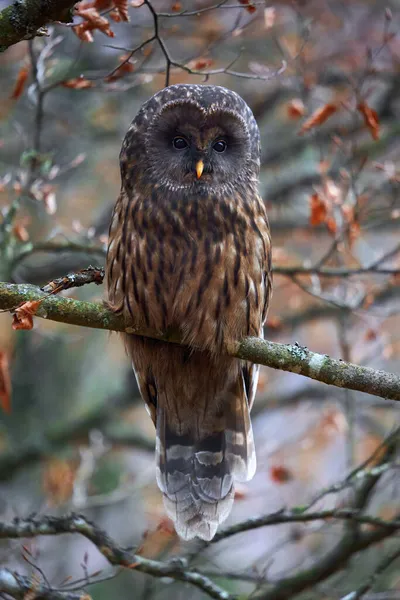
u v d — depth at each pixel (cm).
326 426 1384
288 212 1788
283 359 796
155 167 888
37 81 1055
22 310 738
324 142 1516
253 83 1606
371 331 1290
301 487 1536
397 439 986
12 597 888
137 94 1588
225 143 901
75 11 868
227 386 924
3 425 1517
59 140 1634
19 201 1110
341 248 1162
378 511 1362
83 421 1505
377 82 1520
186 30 1438
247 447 941
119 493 1344
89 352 1606
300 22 1344
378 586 1282
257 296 888
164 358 909
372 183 1341
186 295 863
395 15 1592
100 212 1653
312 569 1080
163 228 868
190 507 934
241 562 1495
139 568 926
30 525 934
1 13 718
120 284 880
